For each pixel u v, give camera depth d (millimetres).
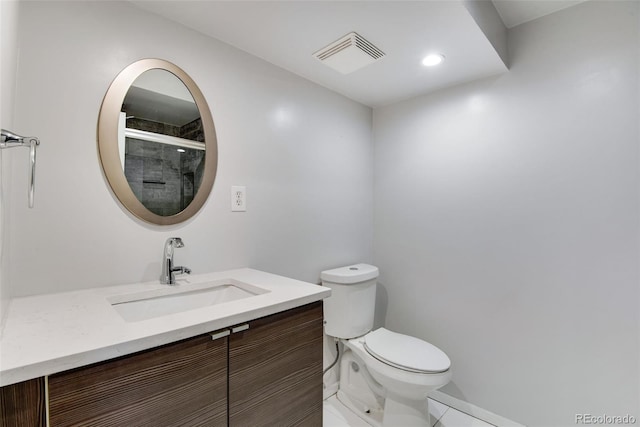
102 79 1141
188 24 1361
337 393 2004
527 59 1665
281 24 1356
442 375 1441
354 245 2246
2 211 733
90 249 1112
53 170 1036
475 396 1838
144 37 1249
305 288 1194
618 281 1410
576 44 1518
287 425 1067
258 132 1636
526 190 1673
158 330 753
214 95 1459
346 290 1838
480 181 1845
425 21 1319
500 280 1766
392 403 1606
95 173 1122
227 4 1225
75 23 1086
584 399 1493
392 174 2285
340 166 2131
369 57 1627
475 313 1863
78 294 1050
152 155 1259
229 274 1424
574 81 1522
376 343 1696
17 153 963
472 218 1878
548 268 1603
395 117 2273
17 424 587
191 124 1374
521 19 1655
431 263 2066
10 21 754
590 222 1482
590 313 1479
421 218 2121
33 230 998
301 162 1865
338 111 2109
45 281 1023
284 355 1059
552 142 1588
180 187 1338
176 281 1275
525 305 1676
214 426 860
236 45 1531
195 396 822
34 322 791
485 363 1814
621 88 1403
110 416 682
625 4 1395
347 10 1253
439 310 2023
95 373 664
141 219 1229
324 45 1525
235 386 915
